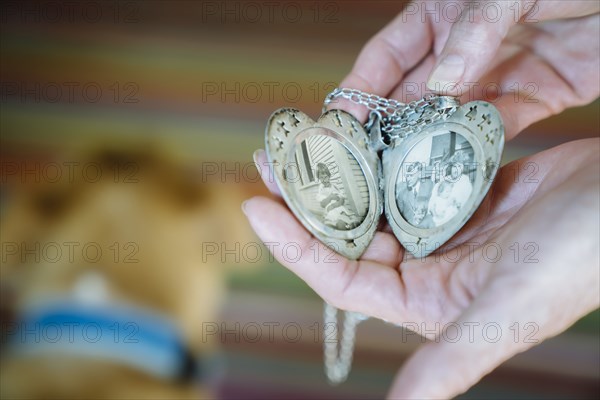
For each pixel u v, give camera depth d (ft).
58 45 1.39
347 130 0.77
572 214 0.63
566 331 1.14
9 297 0.94
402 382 0.59
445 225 0.74
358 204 0.75
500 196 0.76
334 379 1.00
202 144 1.26
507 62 0.93
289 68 1.37
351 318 0.91
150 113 1.30
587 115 1.29
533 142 1.27
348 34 1.43
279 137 0.72
